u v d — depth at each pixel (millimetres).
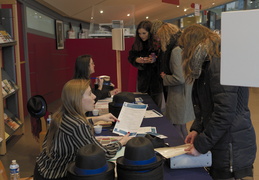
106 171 1407
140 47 4234
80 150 1440
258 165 3875
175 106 3395
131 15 6699
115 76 7000
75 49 7105
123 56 6629
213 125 1728
